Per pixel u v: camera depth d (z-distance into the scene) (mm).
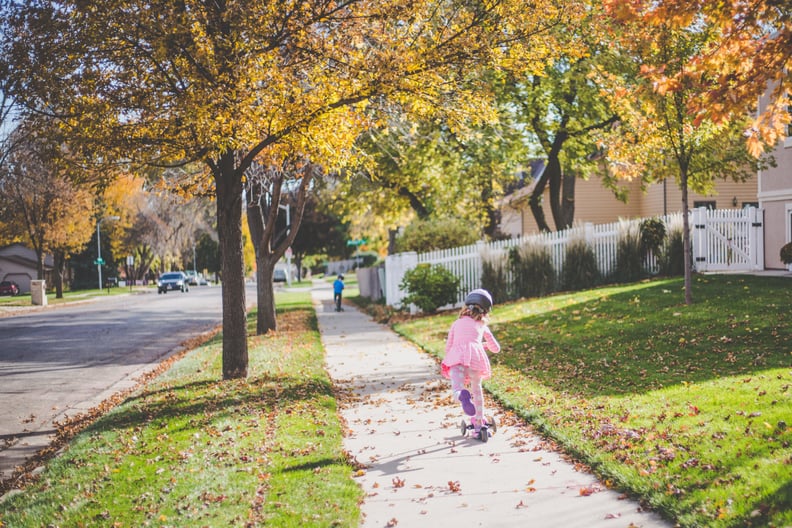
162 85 9578
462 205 28219
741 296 13836
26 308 35312
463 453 6738
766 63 6668
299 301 35375
